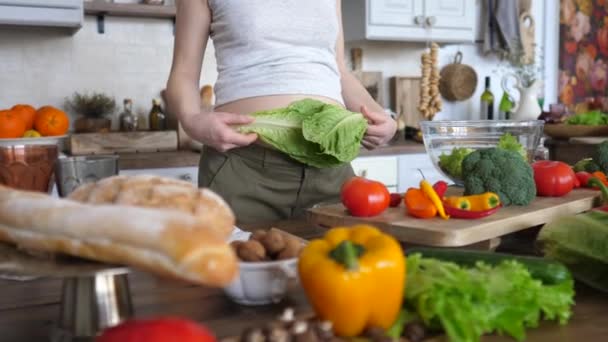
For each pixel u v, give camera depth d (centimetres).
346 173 154
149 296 82
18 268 61
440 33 330
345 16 322
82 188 75
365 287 63
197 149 271
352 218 115
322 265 64
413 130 324
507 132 151
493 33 371
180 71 143
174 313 75
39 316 75
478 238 104
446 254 80
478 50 384
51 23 245
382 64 358
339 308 64
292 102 137
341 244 65
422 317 68
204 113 129
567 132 314
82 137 256
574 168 158
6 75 275
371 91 348
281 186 145
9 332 70
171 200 69
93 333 67
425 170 300
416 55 367
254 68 143
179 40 146
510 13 365
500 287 69
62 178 98
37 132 227
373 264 64
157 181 74
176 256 53
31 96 280
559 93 414
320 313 66
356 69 346
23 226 62
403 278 66
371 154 284
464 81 373
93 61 289
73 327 67
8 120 210
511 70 393
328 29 150
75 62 286
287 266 75
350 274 63
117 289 69
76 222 58
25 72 278
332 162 138
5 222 64
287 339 60
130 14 287
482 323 67
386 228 110
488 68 388
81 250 59
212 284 54
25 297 82
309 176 145
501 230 109
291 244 81
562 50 411
